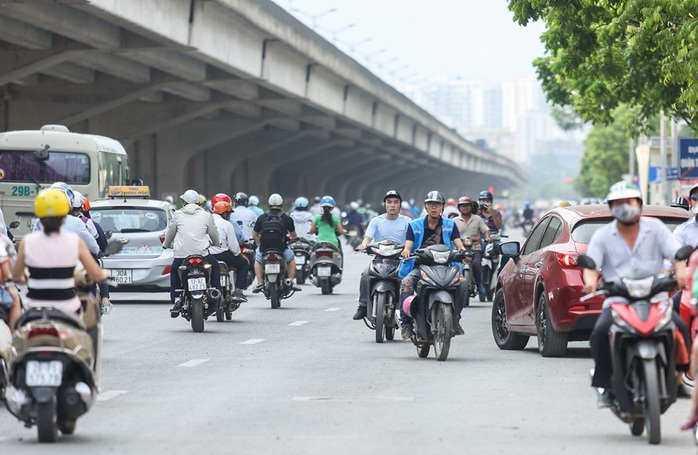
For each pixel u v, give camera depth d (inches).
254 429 839.7
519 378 1127.6
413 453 749.3
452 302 1279.5
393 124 7401.6
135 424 863.7
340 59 5418.3
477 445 778.2
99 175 3002.0
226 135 6171.3
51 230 817.5
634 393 788.0
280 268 2053.4
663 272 856.9
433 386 1069.8
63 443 789.9
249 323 1766.7
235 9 3742.6
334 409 933.2
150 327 1697.8
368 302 1492.4
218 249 1779.0
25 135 2962.6
